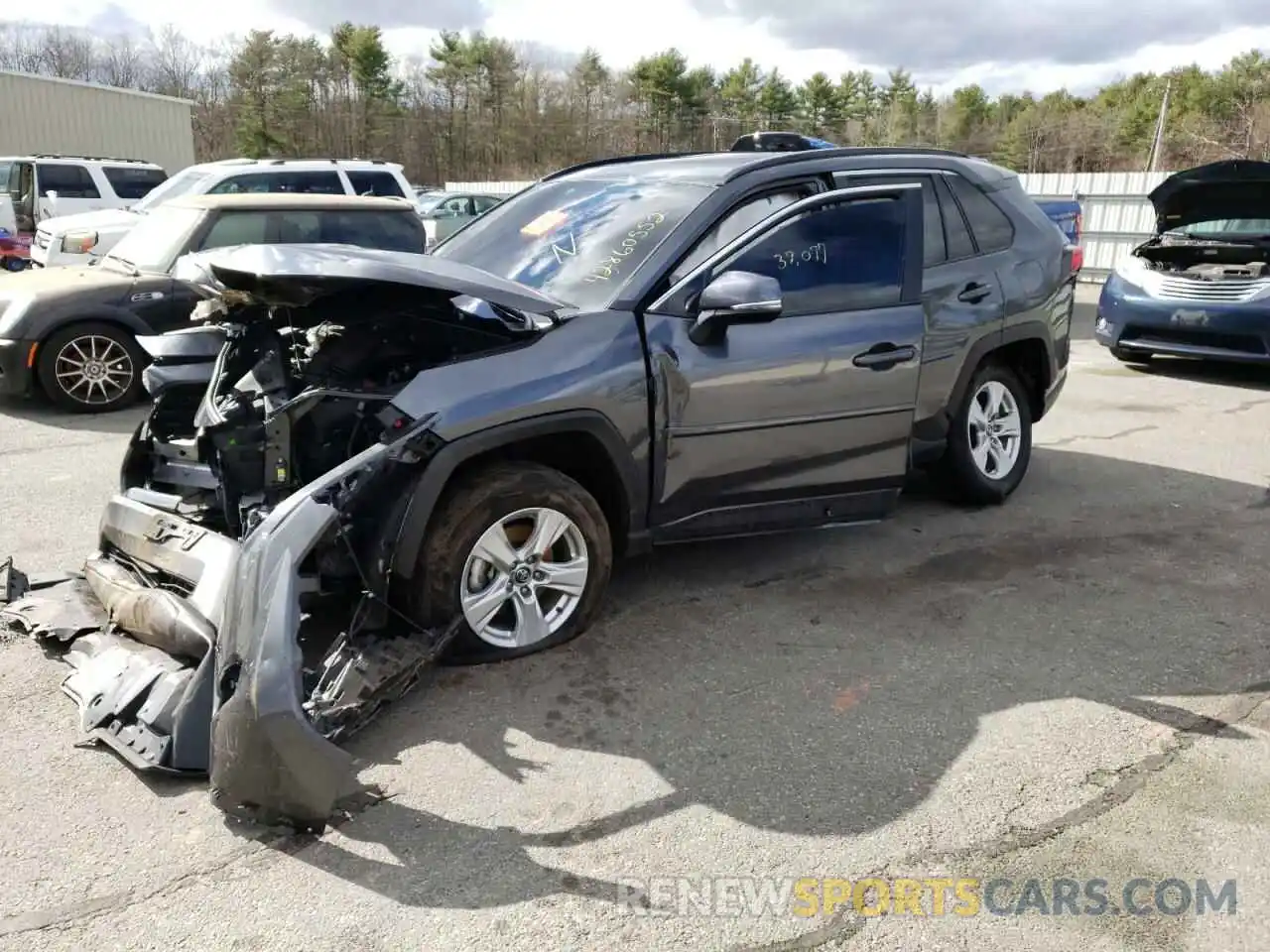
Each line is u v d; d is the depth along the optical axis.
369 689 3.16
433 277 3.49
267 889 2.59
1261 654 4.00
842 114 75.12
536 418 3.57
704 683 3.69
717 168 4.50
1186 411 8.45
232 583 2.91
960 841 2.83
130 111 27.58
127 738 3.09
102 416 8.04
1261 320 8.96
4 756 3.13
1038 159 63.66
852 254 4.43
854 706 3.55
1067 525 5.52
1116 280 10.14
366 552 3.39
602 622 4.18
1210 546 5.21
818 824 2.89
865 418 4.45
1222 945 2.45
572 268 4.23
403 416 3.37
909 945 2.44
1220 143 54.06
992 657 3.95
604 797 2.99
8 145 25.53
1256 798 3.04
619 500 3.94
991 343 5.25
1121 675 3.81
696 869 2.69
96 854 2.70
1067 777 3.14
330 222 9.18
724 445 4.09
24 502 5.64
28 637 3.88
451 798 2.97
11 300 7.80
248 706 2.67
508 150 66.06
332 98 64.38
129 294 8.09
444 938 2.43
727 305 3.82
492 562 3.65
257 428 3.65
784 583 4.64
